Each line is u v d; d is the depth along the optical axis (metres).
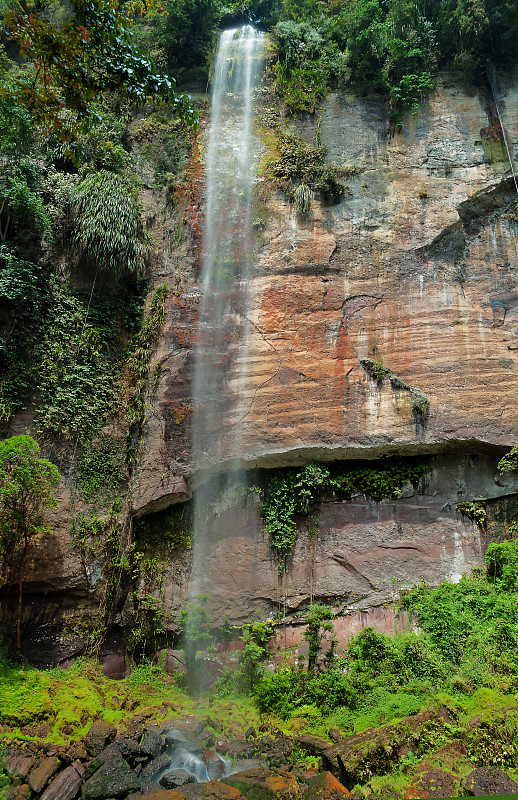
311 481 10.94
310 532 10.83
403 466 10.98
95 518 10.77
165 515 11.16
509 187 12.04
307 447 10.93
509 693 7.22
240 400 11.42
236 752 7.35
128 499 11.09
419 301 11.52
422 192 12.25
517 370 10.84
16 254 11.98
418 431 10.74
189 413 11.47
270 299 12.01
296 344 11.62
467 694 7.48
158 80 7.60
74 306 12.02
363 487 10.97
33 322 11.59
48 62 7.40
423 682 7.96
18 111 11.76
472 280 11.53
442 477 10.88
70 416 11.22
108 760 6.73
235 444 11.15
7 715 7.48
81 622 10.30
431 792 5.83
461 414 10.70
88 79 7.48
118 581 10.56
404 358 11.21
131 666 10.15
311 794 6.02
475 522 10.51
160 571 10.72
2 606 9.92
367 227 12.21
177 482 10.98
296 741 7.39
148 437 11.42
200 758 7.26
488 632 8.34
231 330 11.95
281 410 11.23
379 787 6.11
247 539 10.88
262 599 10.48
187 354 11.89
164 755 7.16
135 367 11.98
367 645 8.70
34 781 6.36
